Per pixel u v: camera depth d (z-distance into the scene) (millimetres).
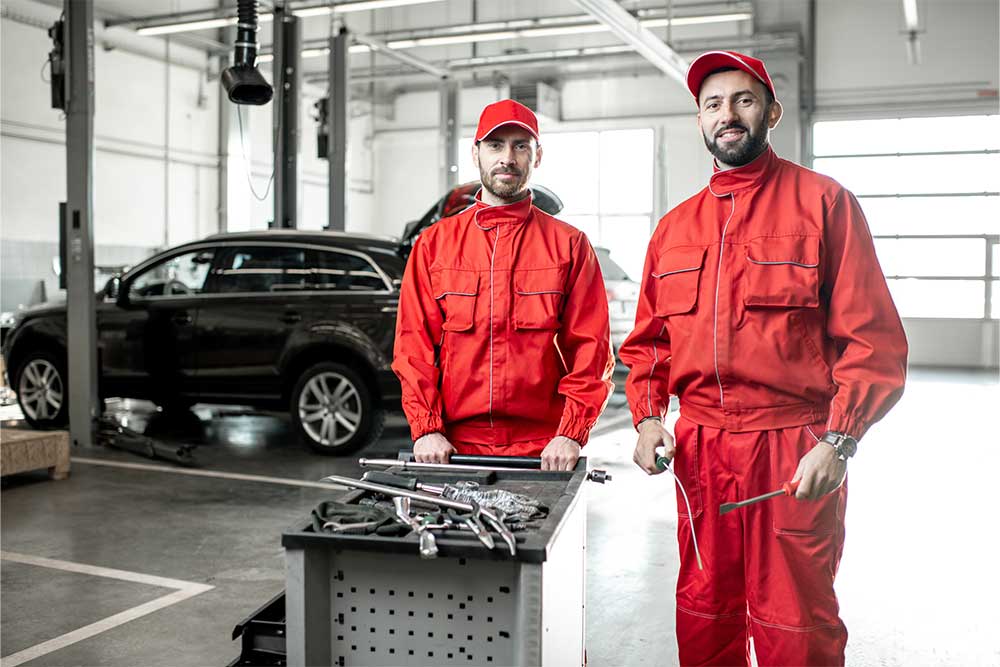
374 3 11320
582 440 2166
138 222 14305
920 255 14844
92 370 6465
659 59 10906
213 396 6441
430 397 2264
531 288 2295
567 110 17250
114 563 3768
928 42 14445
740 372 1837
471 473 2037
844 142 14992
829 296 1856
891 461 6277
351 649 1587
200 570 3680
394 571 1553
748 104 1828
